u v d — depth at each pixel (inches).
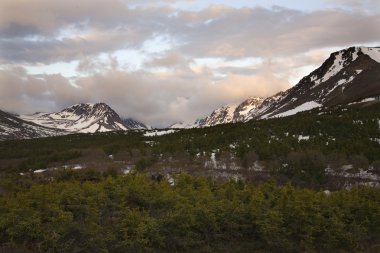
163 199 826.8
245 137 3686.0
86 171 1443.2
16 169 3181.6
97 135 5620.1
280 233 790.5
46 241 653.9
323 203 892.0
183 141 3816.4
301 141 3255.4
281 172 2485.2
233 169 2687.0
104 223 736.3
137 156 3331.7
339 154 2667.3
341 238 813.9
